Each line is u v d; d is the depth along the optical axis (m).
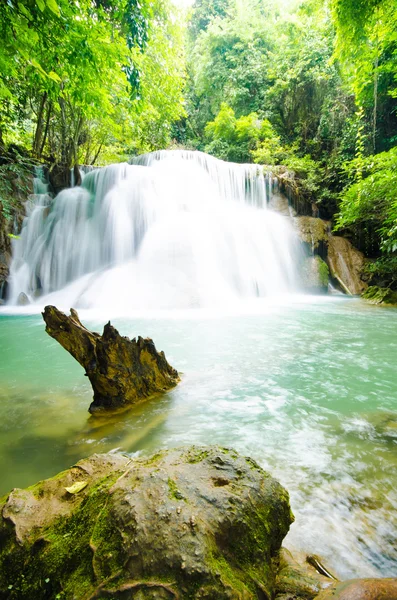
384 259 11.95
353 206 10.12
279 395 3.12
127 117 13.50
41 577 0.98
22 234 11.69
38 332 6.25
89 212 12.64
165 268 9.95
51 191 13.88
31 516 1.20
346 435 2.35
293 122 19.72
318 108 17.88
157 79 14.38
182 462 1.40
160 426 2.51
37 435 2.38
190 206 13.17
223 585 0.89
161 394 3.14
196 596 0.85
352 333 5.83
